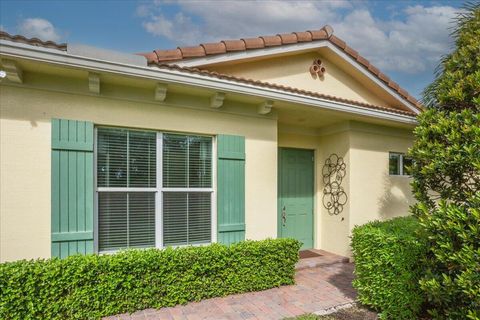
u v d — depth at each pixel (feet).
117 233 13.67
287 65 20.08
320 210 23.09
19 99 11.88
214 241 15.83
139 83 13.33
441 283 9.82
